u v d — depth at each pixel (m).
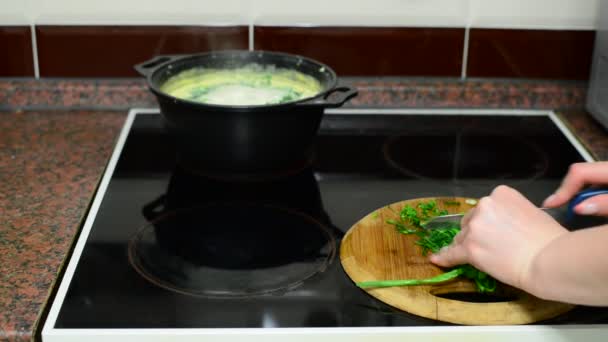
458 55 1.19
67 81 1.17
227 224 0.87
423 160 1.05
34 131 1.10
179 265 0.78
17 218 0.85
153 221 0.87
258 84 1.07
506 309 0.69
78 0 1.12
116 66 1.17
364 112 1.20
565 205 0.81
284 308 0.71
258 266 0.78
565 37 1.17
